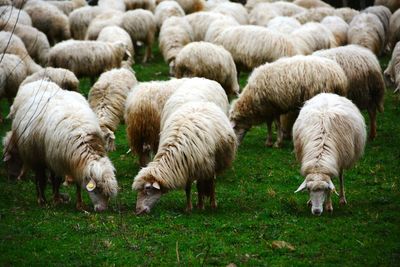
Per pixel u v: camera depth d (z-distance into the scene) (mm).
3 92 19859
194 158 11703
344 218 11758
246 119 17125
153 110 14430
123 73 17484
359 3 41750
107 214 11945
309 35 23344
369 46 25219
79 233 11062
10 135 14680
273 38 21047
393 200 12938
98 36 27125
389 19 29109
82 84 25156
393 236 10773
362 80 17000
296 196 13516
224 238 10805
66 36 31031
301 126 12414
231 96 20469
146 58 29172
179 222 11578
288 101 16281
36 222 11672
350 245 10398
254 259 9883
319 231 11078
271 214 12094
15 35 23031
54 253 10164
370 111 17562
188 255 10039
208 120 12039
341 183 12625
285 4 32875
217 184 14648
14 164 14836
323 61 16234
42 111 12492
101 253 10133
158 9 33094
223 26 24750
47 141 12141
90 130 12094
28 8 30844
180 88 14148
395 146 16984
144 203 11773
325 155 11641
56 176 12984
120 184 14766
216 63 19297
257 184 14586
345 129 12133
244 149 17562
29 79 19016
